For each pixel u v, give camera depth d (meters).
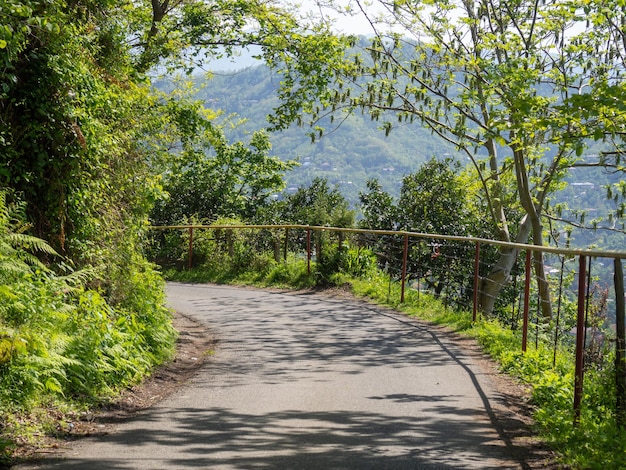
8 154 8.84
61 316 7.59
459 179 27.45
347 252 19.44
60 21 9.25
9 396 6.27
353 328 13.02
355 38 22.88
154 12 21.50
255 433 6.41
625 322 6.92
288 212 34.00
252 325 13.28
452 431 6.71
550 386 8.09
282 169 37.06
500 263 22.70
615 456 5.96
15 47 8.22
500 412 7.49
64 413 6.60
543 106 12.15
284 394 8.05
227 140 35.44
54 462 5.41
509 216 27.97
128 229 10.93
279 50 22.52
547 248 8.90
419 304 15.62
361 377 9.04
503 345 10.85
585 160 22.14
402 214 28.73
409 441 6.32
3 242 7.61
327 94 22.98
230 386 8.45
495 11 21.77
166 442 6.06
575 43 20.44
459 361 10.20
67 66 9.28
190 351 10.79
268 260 21.52
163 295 11.89
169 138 13.98
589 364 8.26
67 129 9.36
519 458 5.96
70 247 9.64
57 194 9.38
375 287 17.66
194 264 23.14
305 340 11.80
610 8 18.06
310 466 5.50
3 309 6.90
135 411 7.20
